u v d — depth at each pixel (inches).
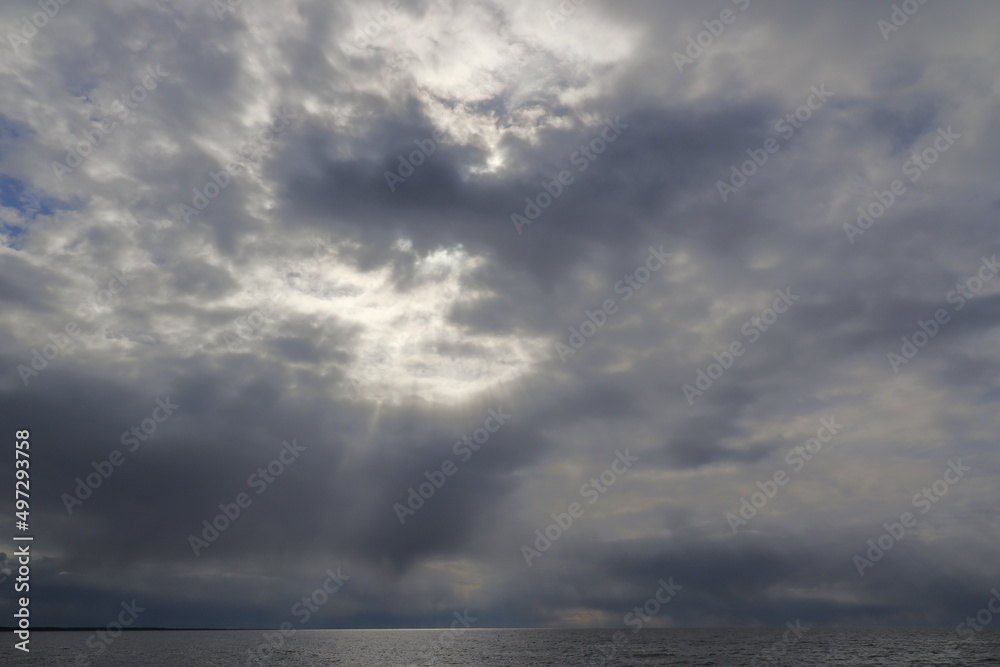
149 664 4055.1
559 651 5137.8
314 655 5022.1
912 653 4367.6
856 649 4837.6
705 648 5211.6
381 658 4576.8
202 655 4955.7
